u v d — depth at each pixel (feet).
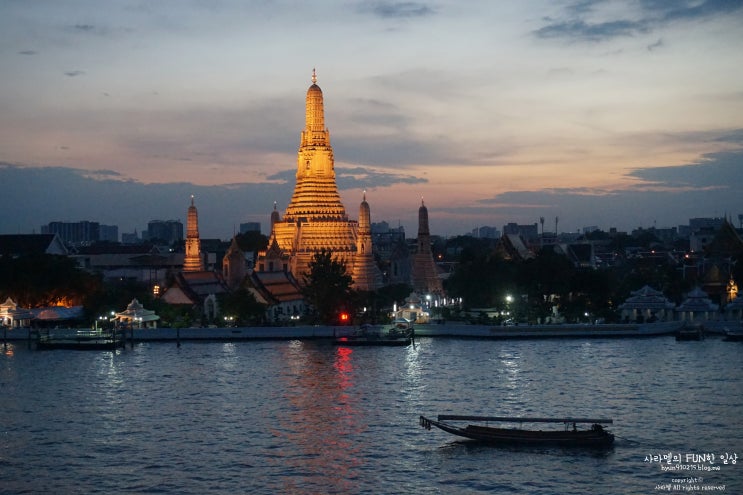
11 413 384.27
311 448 324.80
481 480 287.28
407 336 606.14
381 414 376.48
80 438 341.41
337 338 614.75
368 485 283.38
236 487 282.36
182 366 511.40
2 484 286.25
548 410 379.14
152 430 352.90
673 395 408.46
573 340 619.26
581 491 277.23
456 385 438.81
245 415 377.91
